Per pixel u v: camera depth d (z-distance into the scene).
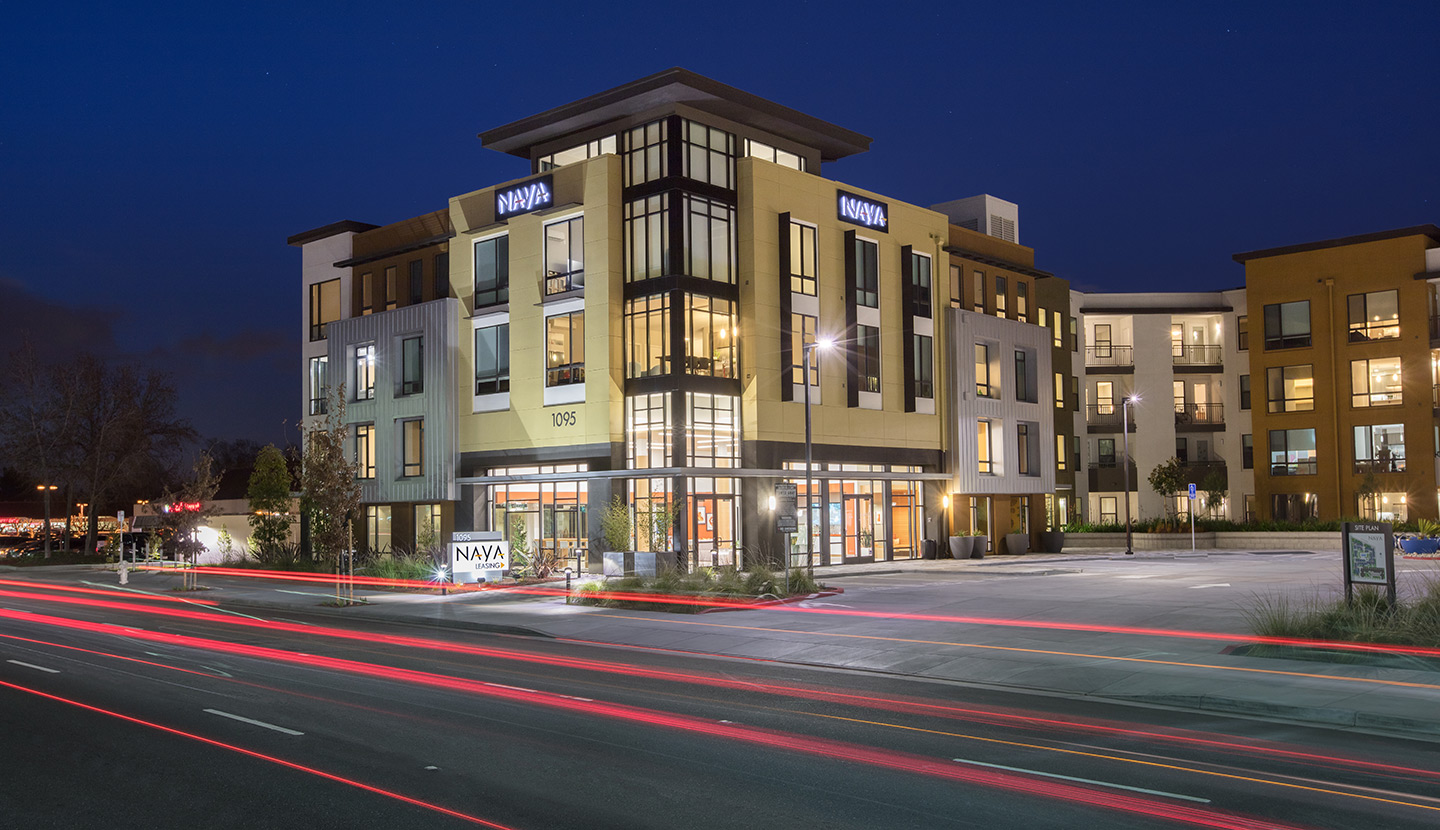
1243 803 8.38
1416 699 12.48
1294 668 14.94
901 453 44.38
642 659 18.03
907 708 12.95
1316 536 47.72
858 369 42.59
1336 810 8.17
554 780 9.18
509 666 17.03
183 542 38.28
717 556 37.47
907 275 44.97
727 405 38.62
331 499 29.67
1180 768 9.62
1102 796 8.59
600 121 40.31
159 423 65.69
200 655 18.50
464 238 43.69
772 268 39.69
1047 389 51.59
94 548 64.38
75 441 63.28
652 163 38.69
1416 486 51.06
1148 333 65.06
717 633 20.84
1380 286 52.75
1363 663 15.11
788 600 26.05
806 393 30.83
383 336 46.06
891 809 8.21
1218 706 12.78
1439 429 51.75
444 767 9.68
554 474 39.31
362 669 16.59
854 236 42.69
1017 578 32.09
